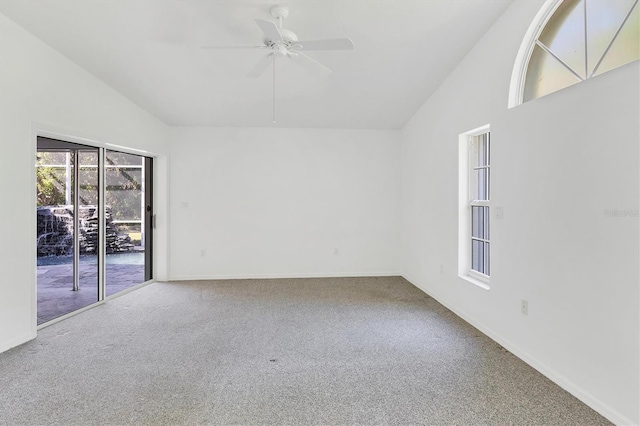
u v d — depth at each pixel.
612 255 1.85
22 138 2.82
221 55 3.32
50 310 3.55
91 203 3.86
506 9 2.74
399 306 3.84
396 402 2.00
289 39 2.41
